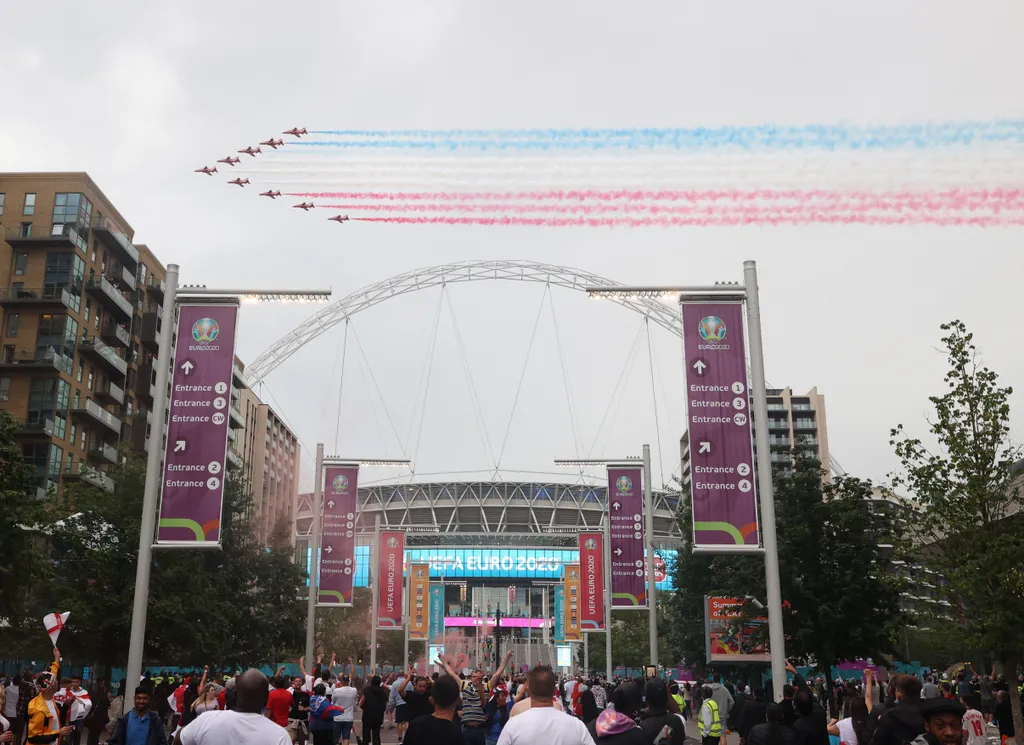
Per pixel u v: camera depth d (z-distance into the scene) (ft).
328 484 173.58
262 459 595.06
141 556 97.71
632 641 355.56
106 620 170.60
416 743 36.19
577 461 208.13
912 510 113.50
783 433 637.30
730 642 164.86
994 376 105.70
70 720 82.43
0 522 136.77
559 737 30.30
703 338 100.12
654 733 43.06
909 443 107.86
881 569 136.05
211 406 100.83
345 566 169.99
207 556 204.85
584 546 233.55
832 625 135.03
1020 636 96.63
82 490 189.57
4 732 59.77
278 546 228.63
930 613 109.09
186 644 178.60
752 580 140.97
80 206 345.10
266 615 212.84
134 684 94.32
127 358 375.66
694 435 97.76
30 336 330.54
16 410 319.68
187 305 103.76
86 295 347.56
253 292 102.94
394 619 237.04
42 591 172.55
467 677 72.33
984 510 103.96
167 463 99.40
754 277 100.73
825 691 172.14
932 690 131.03
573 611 262.47
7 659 208.03
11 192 345.10
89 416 333.83
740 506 95.91
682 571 221.87
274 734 30.14
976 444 104.63
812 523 140.05
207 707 67.21
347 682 110.73
